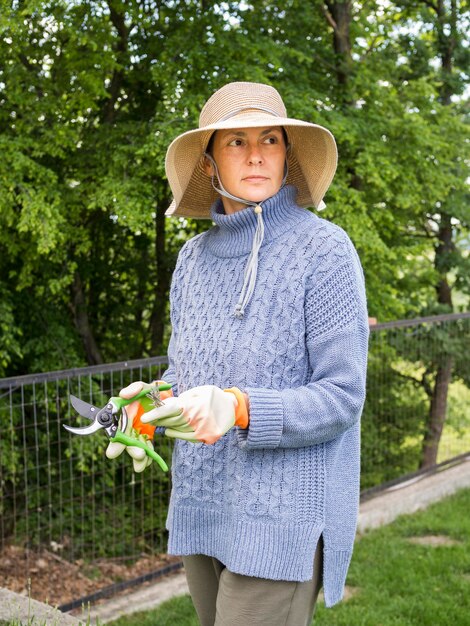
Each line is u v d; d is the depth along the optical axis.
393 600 3.97
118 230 7.63
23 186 5.66
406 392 6.22
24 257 6.27
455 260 8.83
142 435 1.51
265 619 1.54
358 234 6.58
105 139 6.38
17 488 6.45
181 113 5.98
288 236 1.58
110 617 4.06
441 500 5.94
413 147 7.38
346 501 1.62
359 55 8.34
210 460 1.63
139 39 6.96
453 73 8.59
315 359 1.52
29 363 6.93
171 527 1.71
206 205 1.98
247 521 1.54
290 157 1.81
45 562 5.66
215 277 1.68
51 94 6.12
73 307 7.48
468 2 8.23
